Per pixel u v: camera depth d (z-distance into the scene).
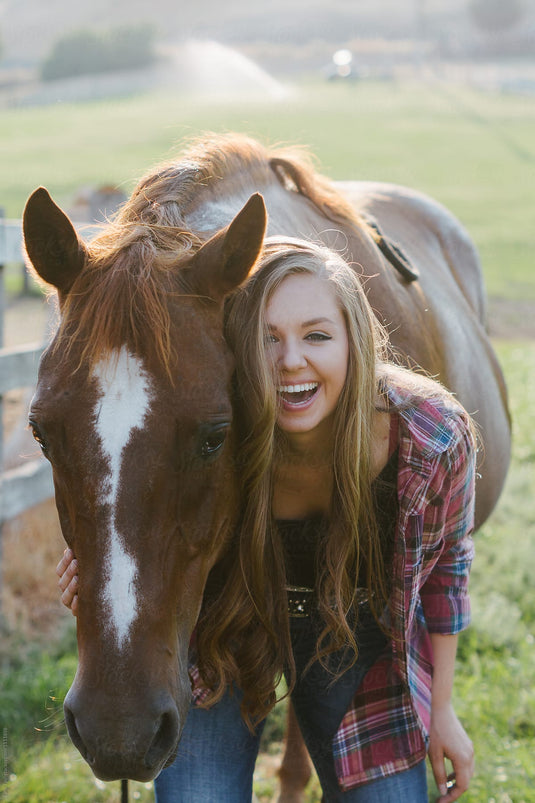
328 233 2.19
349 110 28.83
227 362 1.51
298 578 1.82
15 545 4.05
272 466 1.64
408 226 3.21
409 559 1.65
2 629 3.53
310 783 2.70
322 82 38.47
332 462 1.67
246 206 1.46
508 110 29.50
